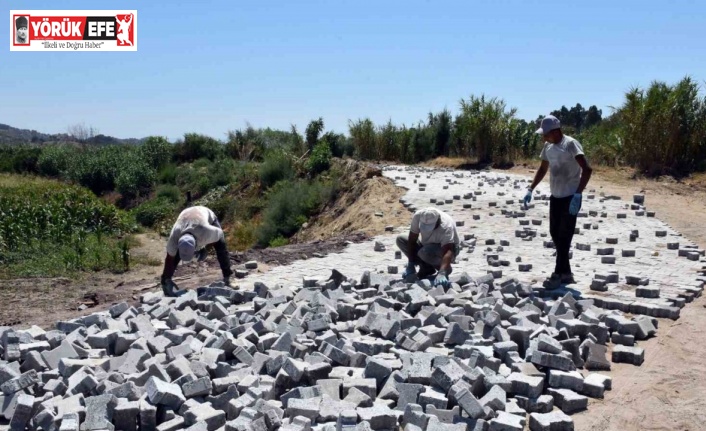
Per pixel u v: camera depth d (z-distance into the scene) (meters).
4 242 15.34
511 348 5.96
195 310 7.49
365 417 4.73
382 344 6.11
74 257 14.17
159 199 34.34
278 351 5.90
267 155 35.06
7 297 10.13
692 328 7.16
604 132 24.81
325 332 6.46
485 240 11.80
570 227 8.63
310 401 4.96
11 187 30.91
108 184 40.34
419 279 8.59
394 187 19.83
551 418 4.97
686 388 5.70
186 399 5.13
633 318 7.23
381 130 33.94
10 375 5.45
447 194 18.05
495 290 7.91
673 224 13.88
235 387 5.23
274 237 22.88
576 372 5.65
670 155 21.12
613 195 17.22
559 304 7.09
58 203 21.08
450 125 32.69
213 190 33.22
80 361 5.79
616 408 5.34
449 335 6.23
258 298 7.73
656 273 9.44
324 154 28.75
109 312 7.57
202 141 44.53
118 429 4.87
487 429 4.82
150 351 6.11
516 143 27.92
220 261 9.29
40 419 4.77
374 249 11.80
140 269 14.21
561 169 8.55
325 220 21.42
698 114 20.94
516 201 16.48
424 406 5.08
